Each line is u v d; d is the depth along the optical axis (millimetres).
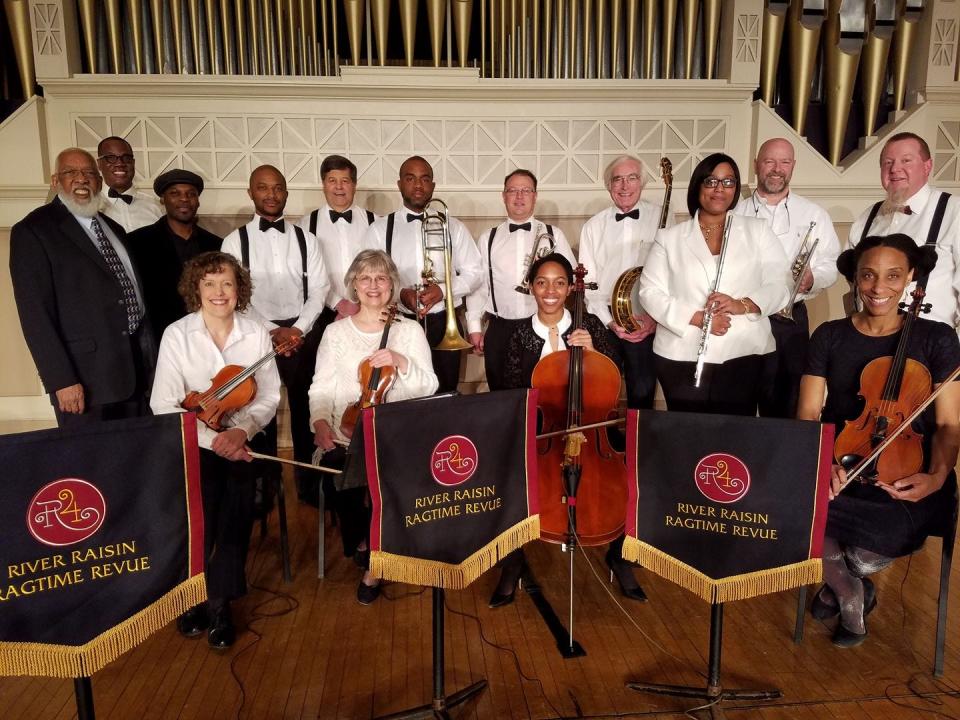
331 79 3787
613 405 2340
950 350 2061
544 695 1969
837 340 2215
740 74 3949
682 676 2059
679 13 3988
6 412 4066
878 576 2662
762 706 1912
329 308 3582
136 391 2682
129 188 3598
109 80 3715
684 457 1755
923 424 2082
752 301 2480
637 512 1813
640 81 3902
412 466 1685
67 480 1386
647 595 2537
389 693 1980
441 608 1819
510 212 3480
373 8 3811
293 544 2969
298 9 3828
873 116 4105
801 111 4066
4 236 3891
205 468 2174
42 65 3699
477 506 1783
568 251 3465
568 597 2525
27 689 2006
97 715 1892
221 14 3771
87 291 2504
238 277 2350
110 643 1462
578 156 4043
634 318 2957
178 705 1931
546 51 3943
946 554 2066
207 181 3908
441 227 3441
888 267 2049
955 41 3953
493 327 2840
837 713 1888
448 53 3887
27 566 1359
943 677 2043
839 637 2205
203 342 2299
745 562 1749
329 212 3574
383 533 1676
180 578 1554
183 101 3828
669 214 3389
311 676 2061
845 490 2178
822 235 3156
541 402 2352
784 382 3135
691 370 2561
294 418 3379
